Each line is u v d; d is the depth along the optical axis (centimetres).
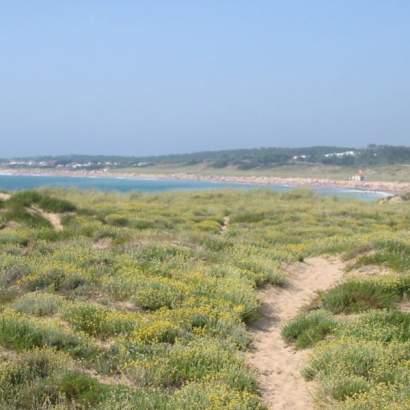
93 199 4359
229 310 1304
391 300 1392
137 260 1716
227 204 4662
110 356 980
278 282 1714
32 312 1201
